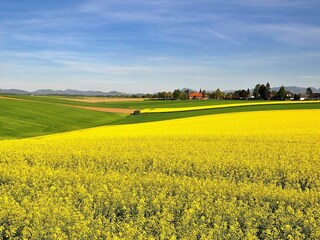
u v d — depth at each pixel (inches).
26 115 2411.4
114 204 388.2
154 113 3011.8
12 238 327.9
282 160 636.7
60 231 314.8
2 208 374.3
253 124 1653.5
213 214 357.1
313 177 532.1
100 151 772.6
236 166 590.2
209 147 843.4
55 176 525.0
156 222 338.3
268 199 409.4
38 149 825.5
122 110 3501.5
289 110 2608.3
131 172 614.2
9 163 662.5
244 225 336.5
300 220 342.0
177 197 406.6
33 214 353.4
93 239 305.9
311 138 1019.9
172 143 943.7
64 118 2517.2
